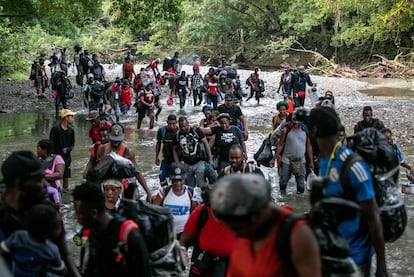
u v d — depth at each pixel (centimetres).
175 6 2534
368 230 422
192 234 531
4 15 2736
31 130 1961
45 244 405
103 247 401
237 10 5684
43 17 2947
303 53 5472
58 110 2409
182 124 931
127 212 444
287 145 1054
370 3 4222
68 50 5772
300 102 2144
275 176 1231
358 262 416
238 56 5784
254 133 1862
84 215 399
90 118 1153
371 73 4588
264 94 3042
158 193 732
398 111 2323
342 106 2536
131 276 402
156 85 2122
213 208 289
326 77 4291
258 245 300
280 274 295
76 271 439
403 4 3425
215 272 521
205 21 5694
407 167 980
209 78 2291
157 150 997
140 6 2508
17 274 400
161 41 6122
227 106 1160
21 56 4097
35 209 394
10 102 2727
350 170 404
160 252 447
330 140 414
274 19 5656
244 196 282
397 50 4806
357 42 4694
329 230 333
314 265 289
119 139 823
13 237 403
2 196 407
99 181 671
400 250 788
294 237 289
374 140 422
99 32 6400
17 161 400
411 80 4041
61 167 823
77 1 2778
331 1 4397
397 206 421
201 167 932
